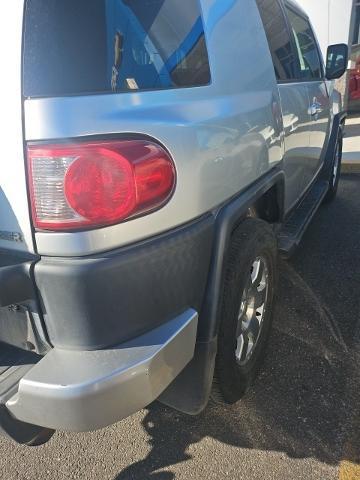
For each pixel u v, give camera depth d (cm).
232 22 227
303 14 413
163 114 165
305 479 200
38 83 144
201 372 197
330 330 299
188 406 203
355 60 1053
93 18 158
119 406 153
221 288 197
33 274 152
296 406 238
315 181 457
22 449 226
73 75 150
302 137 336
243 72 229
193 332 180
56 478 209
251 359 247
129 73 164
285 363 269
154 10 181
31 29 144
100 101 149
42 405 149
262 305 255
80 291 149
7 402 157
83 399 146
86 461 217
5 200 152
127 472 210
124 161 149
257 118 230
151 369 157
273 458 211
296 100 312
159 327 170
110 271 151
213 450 218
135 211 154
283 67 301
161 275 166
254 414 235
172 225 169
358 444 214
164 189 161
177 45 188
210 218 191
